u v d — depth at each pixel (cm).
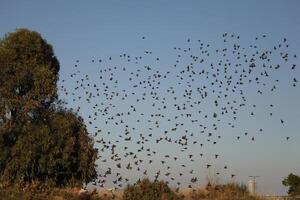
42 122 4275
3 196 3180
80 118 4409
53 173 4094
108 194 3519
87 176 4222
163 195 3291
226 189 3388
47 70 4447
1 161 4031
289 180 4928
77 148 4234
